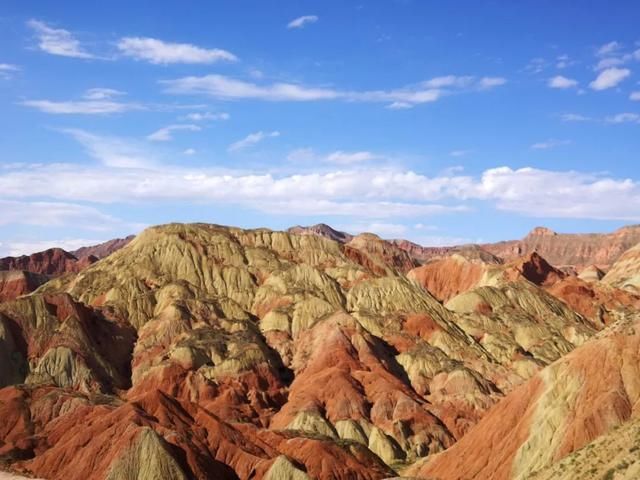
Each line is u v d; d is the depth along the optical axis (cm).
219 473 12975
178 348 19300
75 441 13438
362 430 16362
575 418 10050
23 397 15562
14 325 19138
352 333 19912
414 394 18025
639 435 8200
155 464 12400
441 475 11369
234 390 17888
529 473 9806
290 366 19700
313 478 12731
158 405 14425
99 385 18175
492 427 11156
